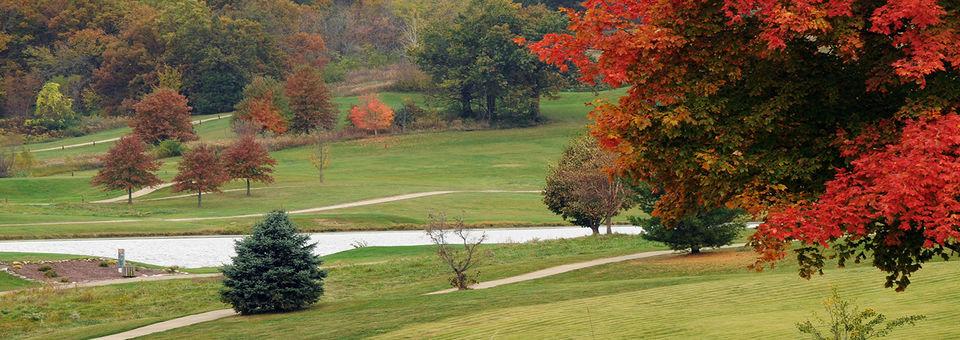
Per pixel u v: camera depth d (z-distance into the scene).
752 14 18.06
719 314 32.84
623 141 17.97
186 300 63.00
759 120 17.36
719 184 17.88
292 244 55.16
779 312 32.03
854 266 50.94
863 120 17.38
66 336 49.12
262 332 43.69
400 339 35.19
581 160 92.19
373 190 145.75
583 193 89.06
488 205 133.00
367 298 58.28
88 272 75.25
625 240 84.06
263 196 140.75
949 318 27.44
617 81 17.98
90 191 148.88
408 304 50.09
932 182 14.69
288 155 192.62
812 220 15.78
